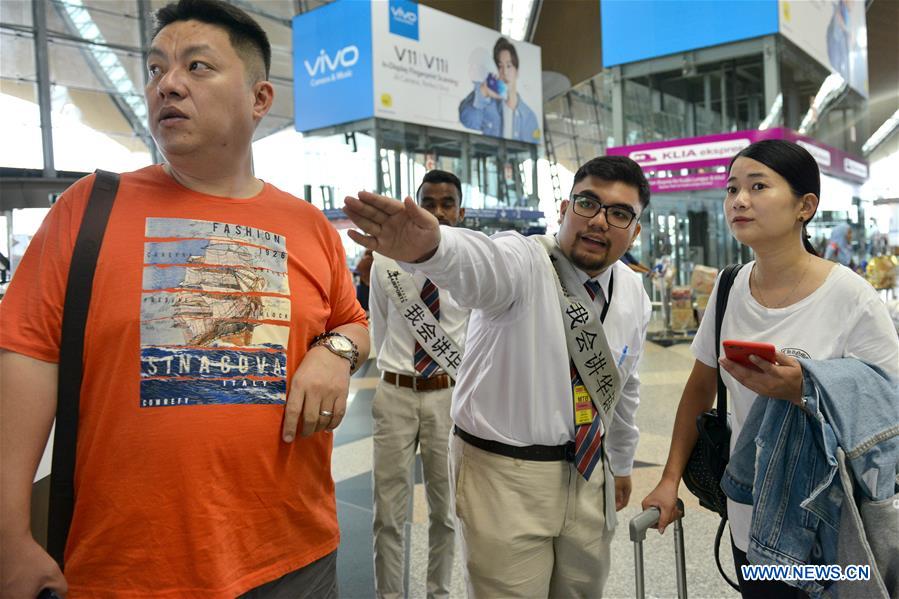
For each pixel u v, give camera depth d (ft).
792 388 3.39
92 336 2.66
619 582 6.84
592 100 79.20
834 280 3.84
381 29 43.06
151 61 3.01
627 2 36.04
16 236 7.58
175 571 2.69
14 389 2.53
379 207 2.95
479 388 4.42
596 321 4.29
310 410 3.06
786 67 34.47
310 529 3.24
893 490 3.40
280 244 3.16
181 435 2.70
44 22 40.09
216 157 3.01
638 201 4.29
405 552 7.72
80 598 2.65
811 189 3.91
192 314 2.80
